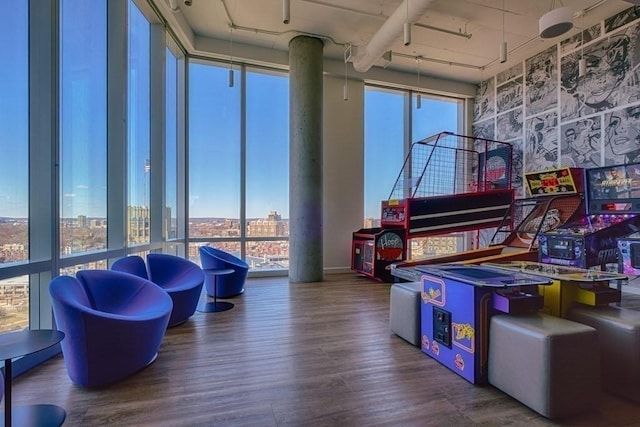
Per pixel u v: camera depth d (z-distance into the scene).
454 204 6.44
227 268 5.06
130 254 4.23
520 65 6.92
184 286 3.95
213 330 3.62
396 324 3.45
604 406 2.19
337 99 7.07
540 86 6.50
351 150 7.15
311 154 6.08
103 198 3.97
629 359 2.24
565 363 2.04
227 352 3.05
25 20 2.84
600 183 4.85
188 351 3.07
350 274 6.88
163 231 5.23
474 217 6.54
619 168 4.62
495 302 2.46
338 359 2.91
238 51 6.25
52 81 2.96
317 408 2.17
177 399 2.27
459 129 8.27
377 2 5.06
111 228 4.05
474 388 2.42
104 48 3.98
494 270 2.98
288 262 6.80
